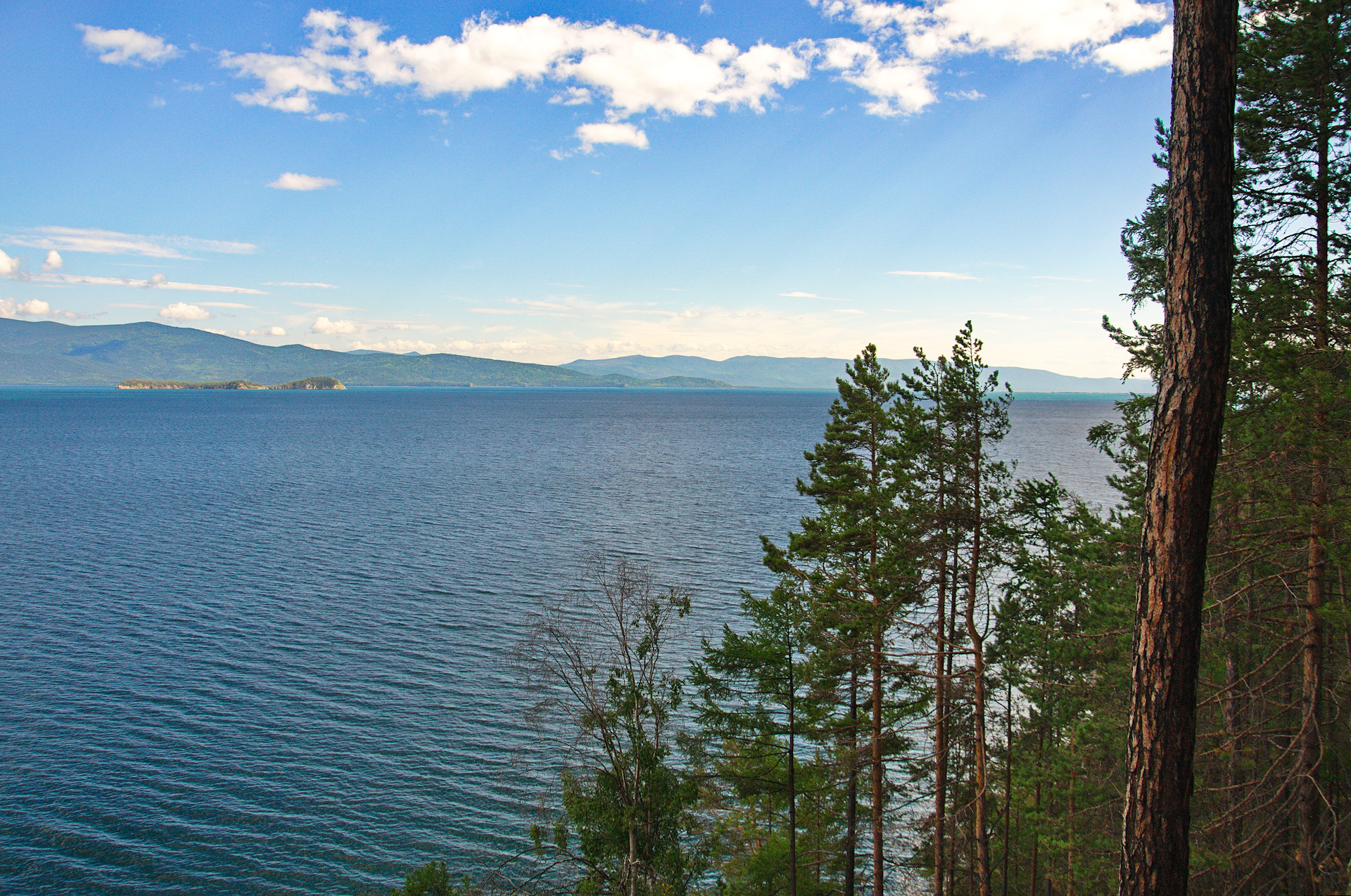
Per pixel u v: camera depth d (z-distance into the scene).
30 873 27.45
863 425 22.27
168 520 85.62
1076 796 22.44
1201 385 7.91
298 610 53.06
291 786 32.66
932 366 20.12
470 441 197.88
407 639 47.47
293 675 42.53
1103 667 18.88
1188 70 7.99
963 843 24.69
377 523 84.44
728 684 24.67
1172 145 8.21
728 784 28.11
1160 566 8.11
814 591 22.19
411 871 28.19
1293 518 14.06
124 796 31.77
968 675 19.81
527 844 29.64
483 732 36.72
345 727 37.19
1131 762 8.32
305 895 27.02
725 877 29.67
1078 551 18.84
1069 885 22.58
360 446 181.88
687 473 131.88
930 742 30.92
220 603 54.62
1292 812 16.52
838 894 25.69
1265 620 15.91
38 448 170.62
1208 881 17.70
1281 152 14.88
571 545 72.62
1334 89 13.84
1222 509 16.11
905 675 21.45
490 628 49.28
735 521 85.00
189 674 42.66
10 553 68.88
